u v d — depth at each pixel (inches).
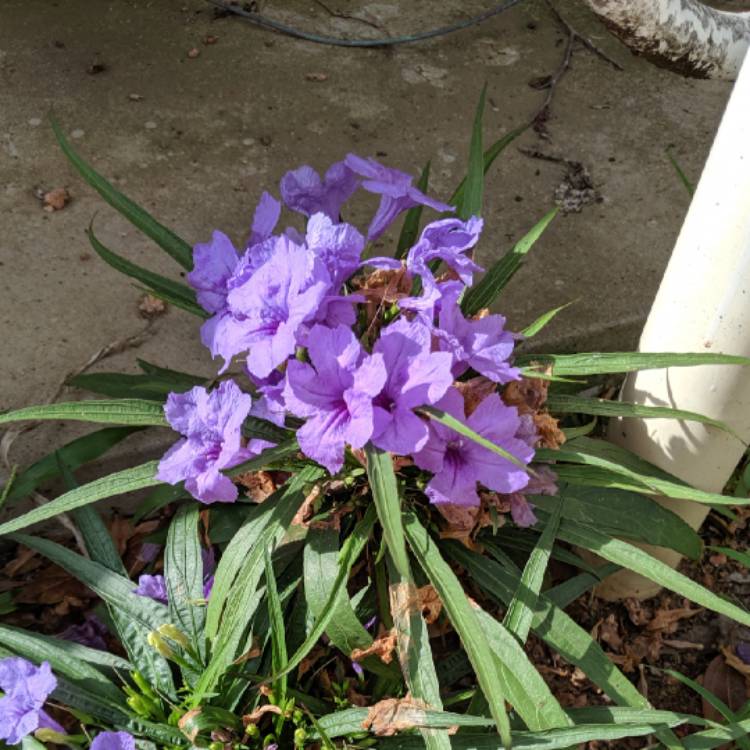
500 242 30.6
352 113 34.4
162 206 30.6
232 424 19.0
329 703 21.7
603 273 30.1
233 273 21.0
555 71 37.3
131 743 18.9
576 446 23.0
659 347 22.5
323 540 20.6
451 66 37.0
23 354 26.5
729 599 26.4
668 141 34.8
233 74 35.3
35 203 30.2
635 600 26.0
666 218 32.0
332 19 38.6
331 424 18.1
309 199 22.0
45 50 35.2
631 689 20.4
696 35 24.5
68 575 24.6
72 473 24.3
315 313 19.2
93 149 32.0
